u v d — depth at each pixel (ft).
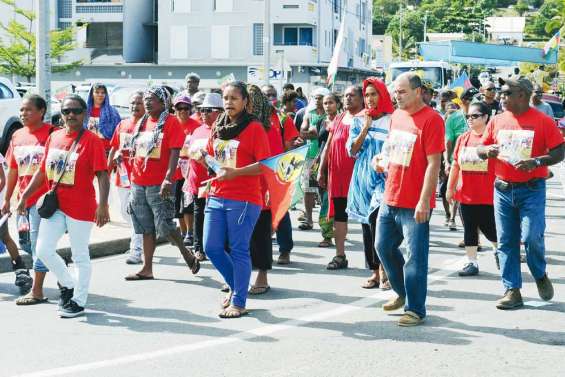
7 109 67.05
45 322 25.17
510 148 26.27
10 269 33.68
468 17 385.29
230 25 185.78
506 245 26.91
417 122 24.03
